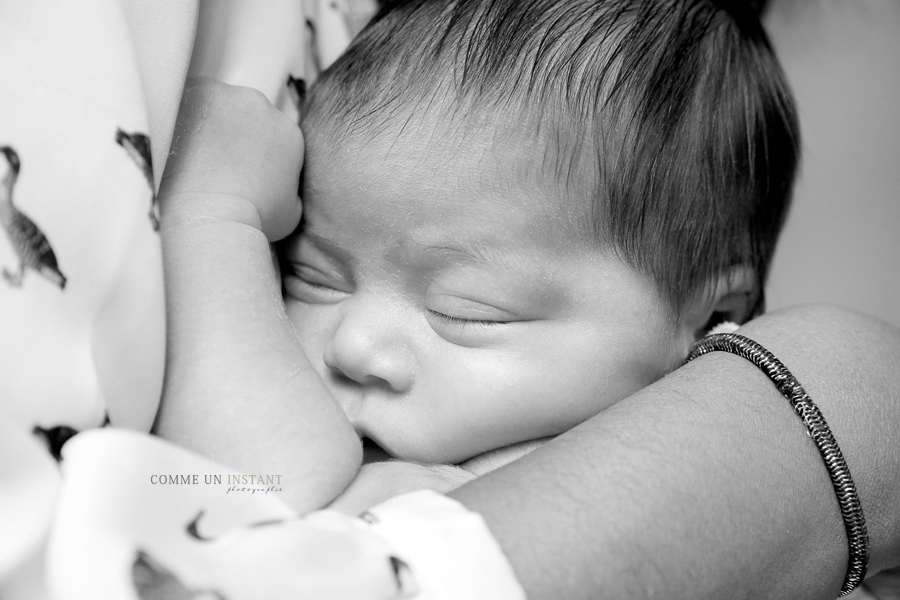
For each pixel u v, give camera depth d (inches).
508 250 32.0
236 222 27.6
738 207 37.4
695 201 35.1
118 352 22.2
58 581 15.8
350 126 33.6
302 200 33.7
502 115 32.9
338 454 23.8
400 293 32.8
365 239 32.7
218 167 28.8
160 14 26.8
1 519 17.0
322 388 24.9
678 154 34.6
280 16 35.0
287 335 25.5
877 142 65.5
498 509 20.1
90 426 21.0
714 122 36.2
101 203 22.4
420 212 32.1
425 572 18.6
